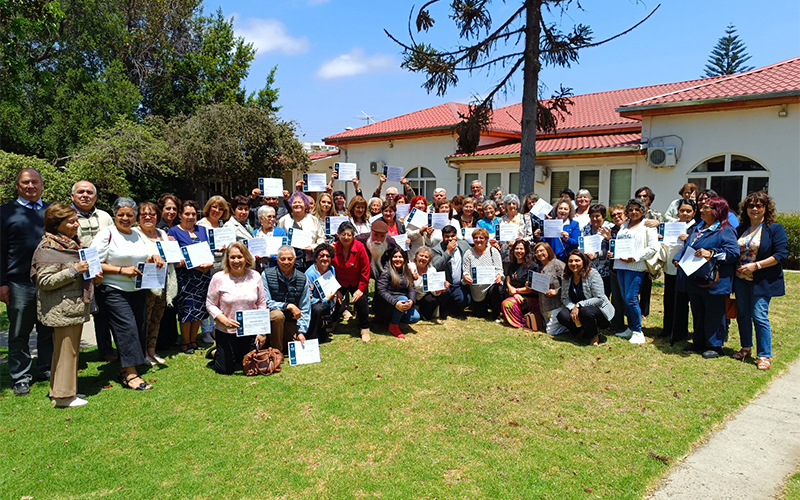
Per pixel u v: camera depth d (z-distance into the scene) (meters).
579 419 4.11
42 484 3.20
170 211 5.80
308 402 4.42
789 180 11.72
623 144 14.12
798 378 5.00
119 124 18.45
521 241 6.94
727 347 5.91
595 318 5.90
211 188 23.84
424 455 3.56
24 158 12.44
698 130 12.85
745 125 12.19
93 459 3.50
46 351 4.96
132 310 4.79
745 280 5.33
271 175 22.72
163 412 4.22
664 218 7.45
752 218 5.26
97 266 4.24
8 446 3.66
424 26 10.14
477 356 5.59
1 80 7.20
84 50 22.41
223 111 20.86
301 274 5.53
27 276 4.52
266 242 5.98
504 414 4.21
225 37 28.28
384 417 4.14
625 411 4.26
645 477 3.30
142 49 26.41
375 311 6.63
